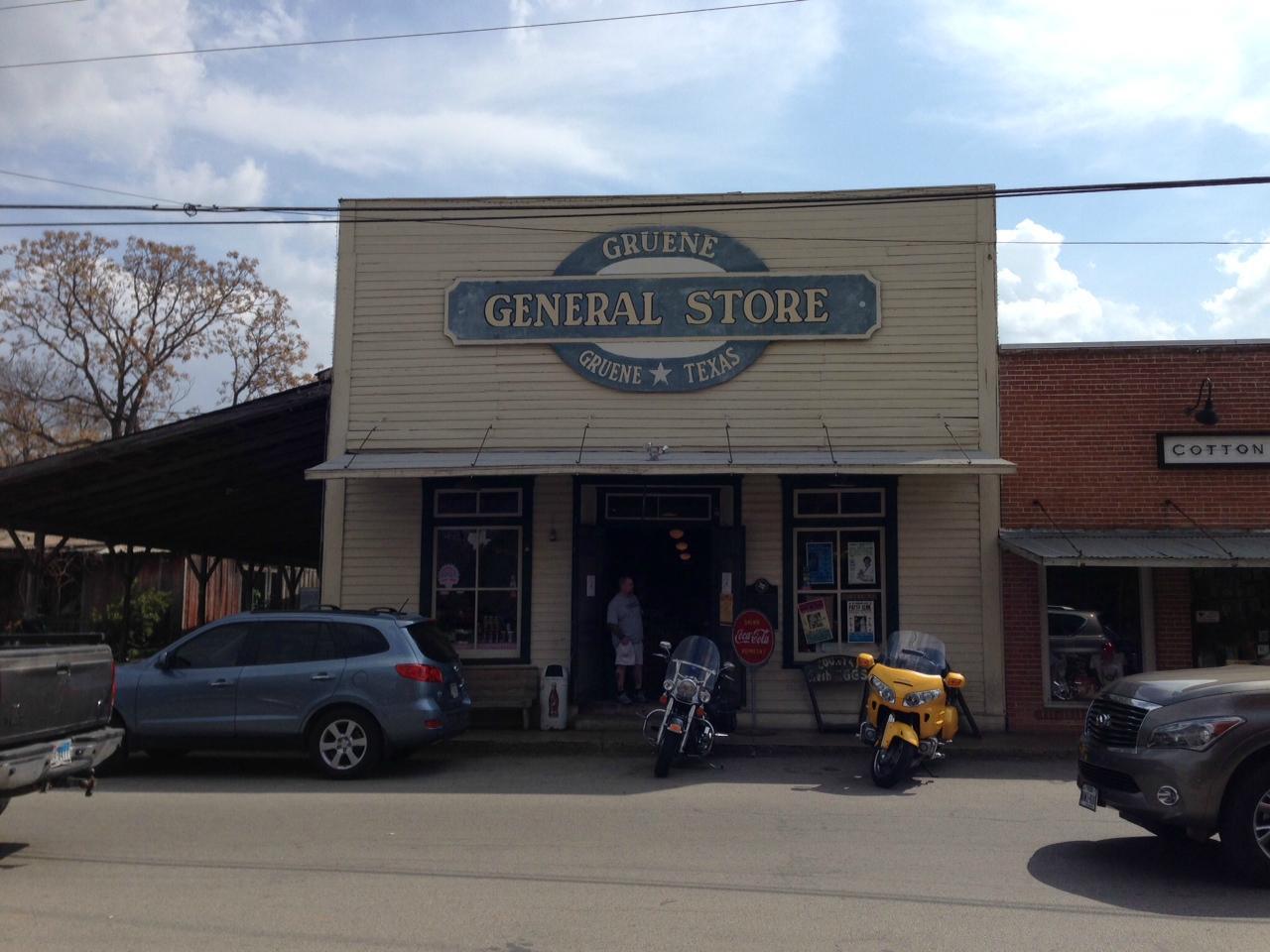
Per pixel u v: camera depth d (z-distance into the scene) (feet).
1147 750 23.95
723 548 48.01
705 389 48.49
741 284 48.67
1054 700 46.50
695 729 39.14
